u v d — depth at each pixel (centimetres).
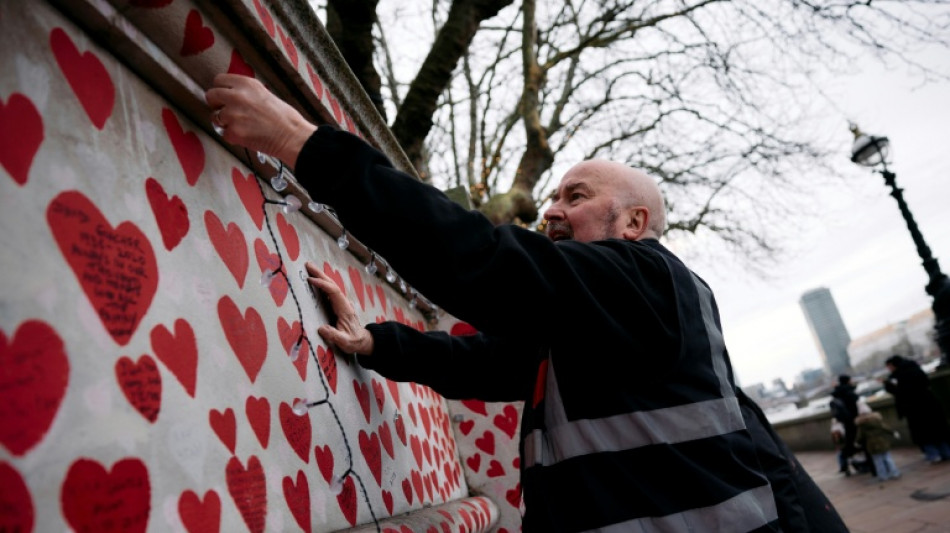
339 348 138
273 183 105
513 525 254
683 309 126
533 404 132
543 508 118
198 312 81
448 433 254
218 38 90
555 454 120
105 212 68
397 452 162
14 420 51
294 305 117
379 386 162
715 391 126
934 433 906
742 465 122
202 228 88
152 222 76
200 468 74
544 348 134
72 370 58
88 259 63
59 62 66
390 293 217
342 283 157
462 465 260
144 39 78
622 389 120
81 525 55
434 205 104
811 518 150
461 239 102
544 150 711
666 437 117
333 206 102
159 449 67
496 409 265
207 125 97
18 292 54
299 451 102
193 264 83
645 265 127
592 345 116
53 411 55
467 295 103
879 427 890
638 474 115
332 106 142
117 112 75
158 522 64
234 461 81
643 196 151
